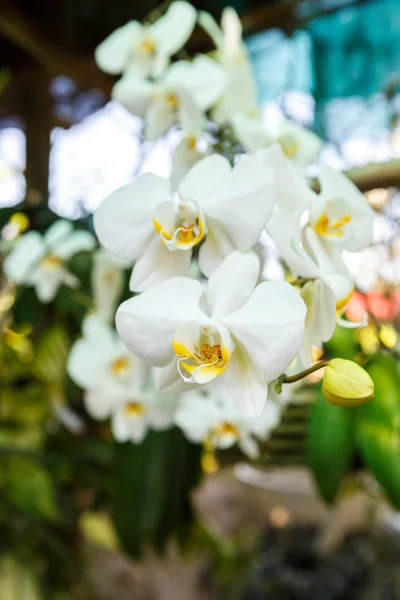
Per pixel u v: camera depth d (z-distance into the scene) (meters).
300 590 0.95
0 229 0.76
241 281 0.33
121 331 0.32
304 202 0.37
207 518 1.22
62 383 0.83
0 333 0.77
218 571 1.08
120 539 0.73
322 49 1.17
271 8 0.95
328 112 1.08
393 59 1.16
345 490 0.85
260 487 1.16
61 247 0.74
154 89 0.55
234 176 0.34
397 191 0.81
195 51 1.02
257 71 1.23
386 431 0.58
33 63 1.24
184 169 0.51
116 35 0.63
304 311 0.31
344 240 0.37
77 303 0.80
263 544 1.10
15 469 0.89
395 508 0.56
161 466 0.74
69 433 0.89
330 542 1.05
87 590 0.99
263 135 0.52
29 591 0.90
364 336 0.63
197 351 0.33
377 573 0.95
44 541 0.96
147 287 0.35
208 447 0.75
